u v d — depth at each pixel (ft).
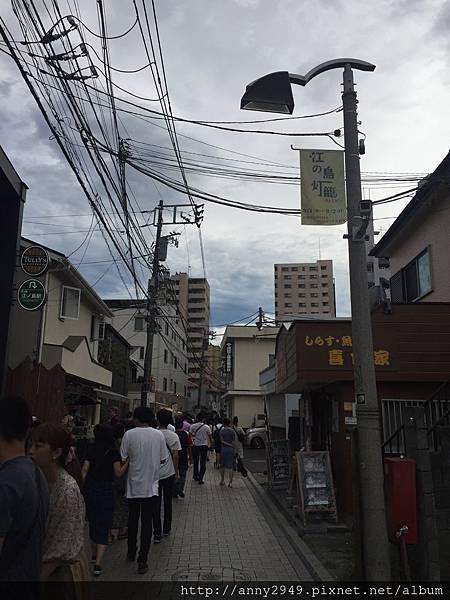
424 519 18.69
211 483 49.75
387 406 32.99
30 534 9.05
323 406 39.75
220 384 235.81
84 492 21.07
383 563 18.01
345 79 22.22
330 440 37.06
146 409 22.93
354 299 20.39
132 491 21.38
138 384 122.83
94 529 20.68
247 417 132.26
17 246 36.35
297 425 52.75
